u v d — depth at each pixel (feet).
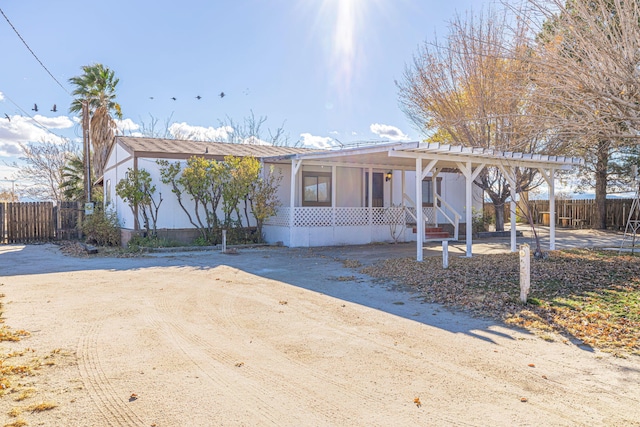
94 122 81.05
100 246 56.80
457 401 12.73
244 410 12.14
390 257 43.93
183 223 55.16
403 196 63.52
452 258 41.16
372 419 11.68
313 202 63.00
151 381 14.05
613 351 16.90
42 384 13.67
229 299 26.25
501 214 74.49
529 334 19.15
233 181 53.72
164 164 53.93
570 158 45.01
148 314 22.68
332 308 23.99
